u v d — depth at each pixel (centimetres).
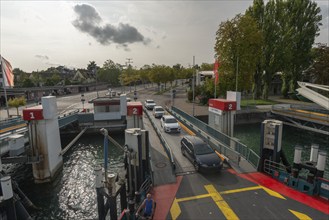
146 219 939
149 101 4266
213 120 2153
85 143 2678
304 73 5141
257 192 1181
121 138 2878
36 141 1658
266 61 4403
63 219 1244
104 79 11056
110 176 1006
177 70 10875
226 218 979
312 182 1145
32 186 1641
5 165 2025
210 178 1347
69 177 1780
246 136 2909
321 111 3159
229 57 3491
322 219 950
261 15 4278
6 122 2450
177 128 2409
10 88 5759
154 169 1480
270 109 3638
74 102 5406
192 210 1040
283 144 2542
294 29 4419
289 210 1019
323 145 2483
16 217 1053
